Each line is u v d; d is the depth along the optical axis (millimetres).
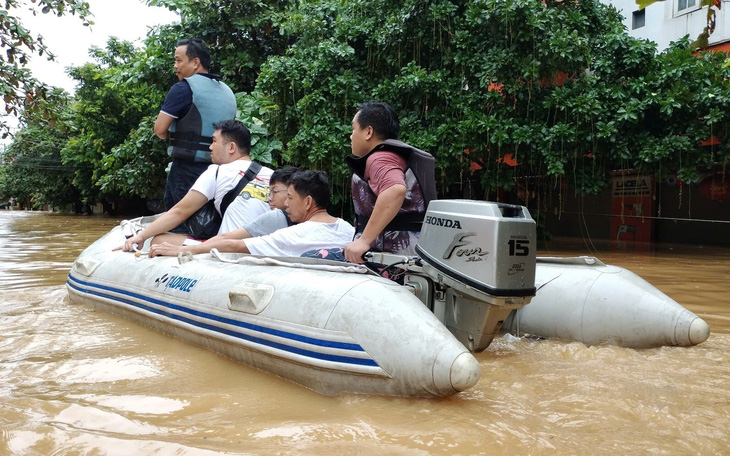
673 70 11070
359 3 13055
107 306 4430
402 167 3332
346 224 3803
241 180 4418
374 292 2678
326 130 11438
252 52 13453
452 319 3115
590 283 3656
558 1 12742
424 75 11453
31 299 5160
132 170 14281
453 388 2359
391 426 2182
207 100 4949
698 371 2973
